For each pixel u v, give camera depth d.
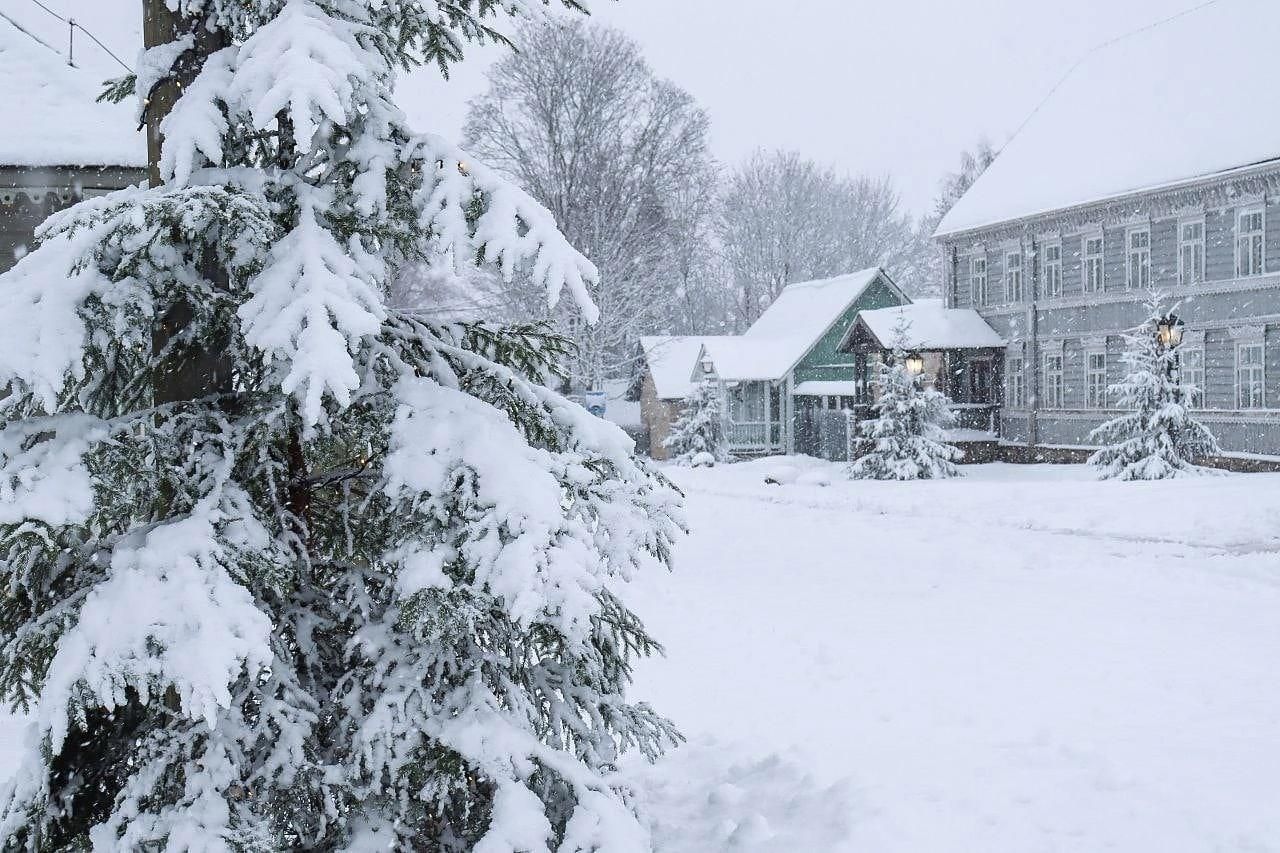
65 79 10.55
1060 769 5.67
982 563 14.38
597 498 3.71
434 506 3.41
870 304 47.06
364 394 3.73
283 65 3.23
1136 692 7.55
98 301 3.14
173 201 3.14
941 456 31.64
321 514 4.12
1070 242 35.78
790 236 72.25
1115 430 27.59
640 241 46.09
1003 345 38.50
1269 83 31.89
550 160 44.25
